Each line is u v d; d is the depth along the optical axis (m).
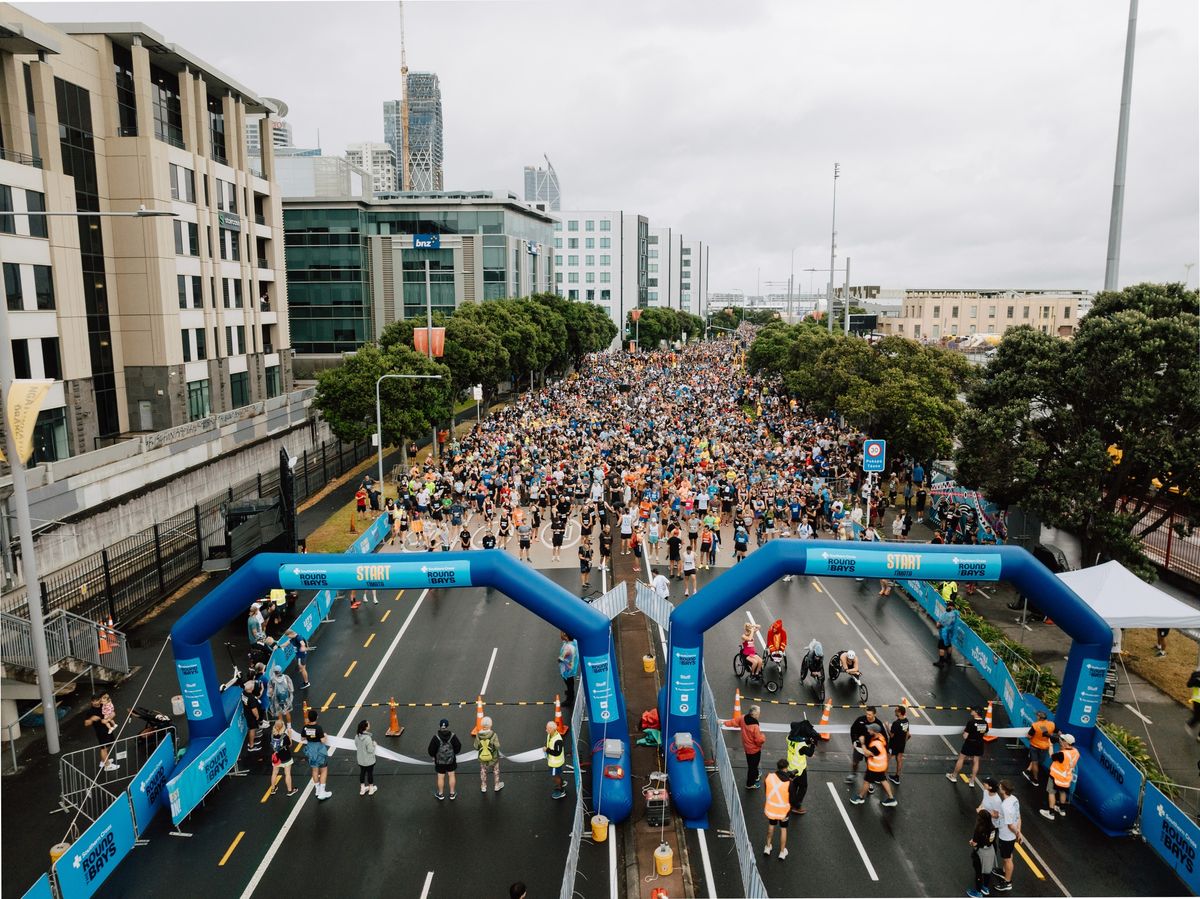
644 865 15.65
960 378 47.41
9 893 15.15
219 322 57.62
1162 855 15.77
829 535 36.69
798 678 23.69
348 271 88.88
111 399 48.78
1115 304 26.52
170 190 50.84
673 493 38.97
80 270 42.81
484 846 16.38
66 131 44.84
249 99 62.66
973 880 15.29
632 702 22.09
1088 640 17.77
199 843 16.48
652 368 110.44
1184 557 31.53
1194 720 21.03
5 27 35.31
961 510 35.53
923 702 22.17
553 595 17.94
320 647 26.11
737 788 18.30
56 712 21.02
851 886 15.13
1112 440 26.09
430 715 21.62
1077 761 17.28
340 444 51.50
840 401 47.69
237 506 33.31
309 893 15.05
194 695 18.58
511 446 49.06
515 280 101.12
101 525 31.34
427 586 18.22
